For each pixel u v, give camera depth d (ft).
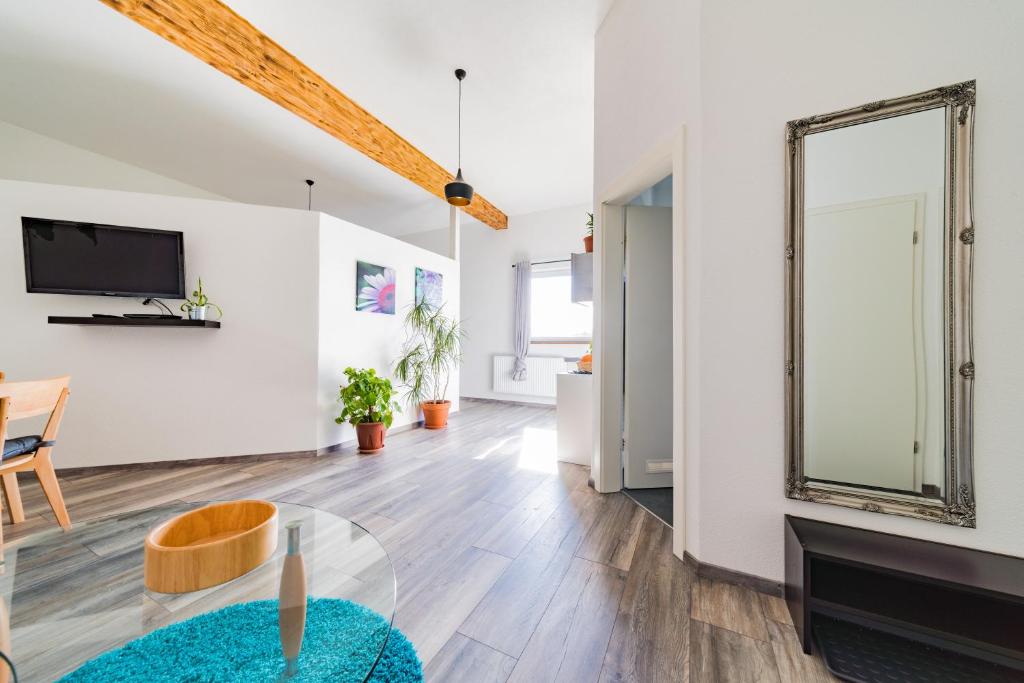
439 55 9.20
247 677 2.52
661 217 8.43
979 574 3.45
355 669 2.49
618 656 3.80
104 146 13.21
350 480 8.95
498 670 3.61
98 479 9.07
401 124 12.21
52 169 12.67
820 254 4.55
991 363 3.86
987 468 3.87
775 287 4.81
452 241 17.72
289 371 11.16
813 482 4.60
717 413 5.12
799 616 4.01
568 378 10.42
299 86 9.41
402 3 7.75
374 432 11.43
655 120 6.39
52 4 7.64
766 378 4.85
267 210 11.10
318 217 11.59
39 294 9.37
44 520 6.82
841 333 4.48
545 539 6.17
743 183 4.99
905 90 4.17
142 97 10.66
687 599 4.67
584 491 8.27
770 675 3.56
